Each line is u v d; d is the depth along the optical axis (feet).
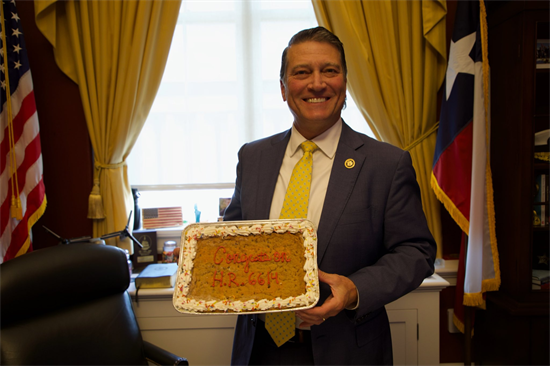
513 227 5.94
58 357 4.37
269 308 2.76
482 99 5.86
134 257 7.03
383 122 6.72
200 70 7.40
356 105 6.98
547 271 6.12
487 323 6.60
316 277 2.88
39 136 6.34
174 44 7.34
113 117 6.67
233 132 7.49
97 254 5.01
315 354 3.33
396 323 6.23
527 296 5.83
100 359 4.62
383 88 6.63
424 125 6.75
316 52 3.35
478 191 5.86
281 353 3.52
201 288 2.93
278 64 7.39
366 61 6.55
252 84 7.41
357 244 3.39
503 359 6.16
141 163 7.48
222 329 6.21
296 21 7.35
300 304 2.78
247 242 3.15
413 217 3.47
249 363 3.65
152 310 6.18
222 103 7.45
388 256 3.35
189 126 7.42
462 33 6.01
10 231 6.01
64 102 6.97
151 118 7.41
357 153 3.60
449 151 6.13
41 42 6.88
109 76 6.69
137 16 6.53
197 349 6.23
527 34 5.62
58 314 4.63
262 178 3.83
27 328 4.33
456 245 7.23
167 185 7.50
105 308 4.92
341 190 3.45
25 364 4.12
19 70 6.15
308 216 3.55
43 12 6.45
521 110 5.72
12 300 4.24
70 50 6.82
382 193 3.47
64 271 4.66
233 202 4.35
